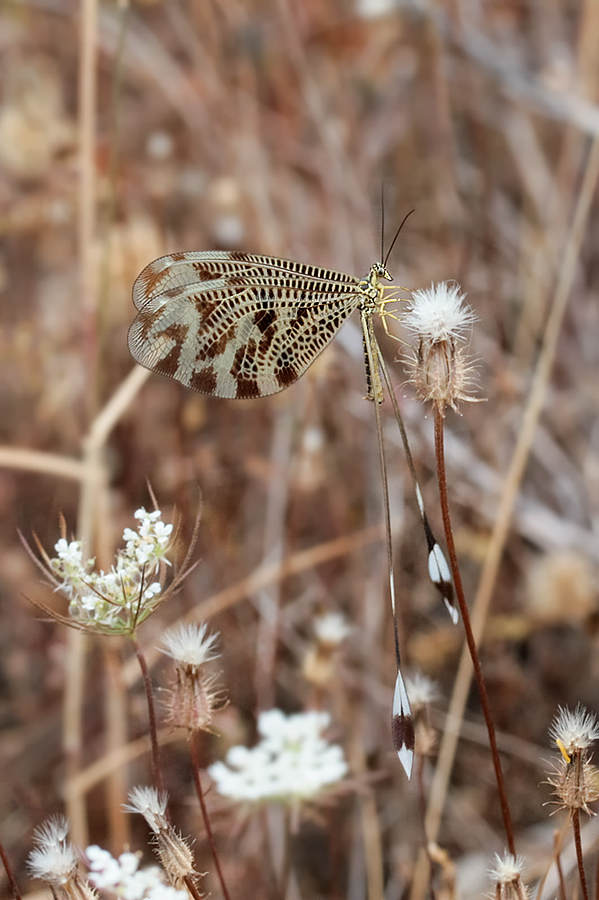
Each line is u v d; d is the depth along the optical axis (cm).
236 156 60
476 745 44
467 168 63
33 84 58
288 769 39
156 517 34
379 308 39
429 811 41
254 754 40
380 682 45
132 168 57
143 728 43
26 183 56
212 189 57
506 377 51
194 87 62
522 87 57
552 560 46
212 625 45
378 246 57
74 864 34
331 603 48
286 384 39
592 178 45
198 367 38
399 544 47
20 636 46
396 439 48
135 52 63
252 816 42
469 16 67
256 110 63
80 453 53
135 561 34
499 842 42
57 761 44
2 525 49
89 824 43
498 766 34
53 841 34
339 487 50
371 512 48
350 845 43
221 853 41
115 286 51
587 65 59
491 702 45
